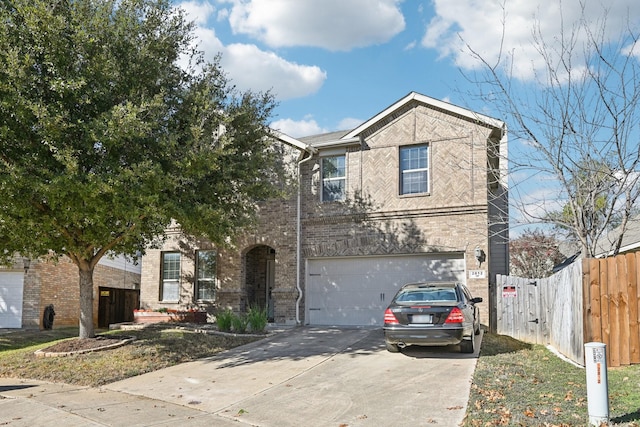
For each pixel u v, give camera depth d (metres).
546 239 27.64
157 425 7.68
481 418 7.18
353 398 8.75
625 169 11.38
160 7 13.74
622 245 16.77
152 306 20.89
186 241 20.62
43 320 21.91
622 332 9.87
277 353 13.02
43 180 11.32
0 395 9.77
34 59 11.65
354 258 18.36
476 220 16.72
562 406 7.57
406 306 11.80
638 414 6.88
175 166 12.62
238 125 14.80
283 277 18.89
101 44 12.52
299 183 17.42
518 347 13.55
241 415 8.12
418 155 17.84
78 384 10.66
